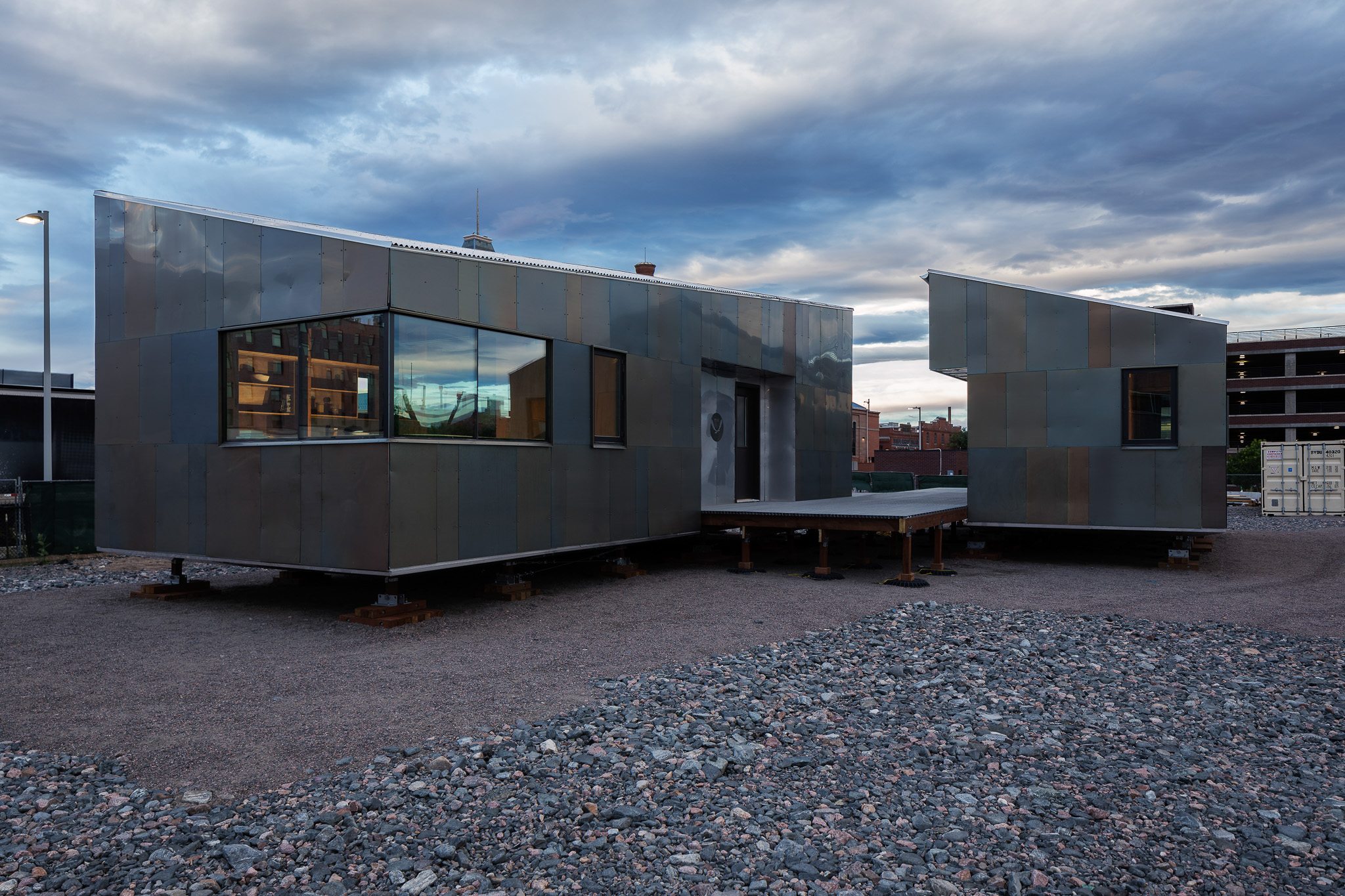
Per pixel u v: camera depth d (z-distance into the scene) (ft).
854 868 10.53
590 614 27.22
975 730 15.81
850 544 48.73
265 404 28.63
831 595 30.94
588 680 19.24
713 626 25.39
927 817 12.00
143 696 17.89
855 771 13.74
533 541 30.58
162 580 35.58
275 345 28.32
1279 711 17.13
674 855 10.85
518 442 30.14
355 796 12.51
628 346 35.70
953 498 52.85
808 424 51.16
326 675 19.69
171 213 31.27
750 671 19.89
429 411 26.50
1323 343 198.80
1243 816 12.16
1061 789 13.06
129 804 12.35
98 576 37.42
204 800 12.47
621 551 36.29
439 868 10.49
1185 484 37.37
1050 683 19.20
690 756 14.26
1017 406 40.34
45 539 43.06
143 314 32.12
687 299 39.58
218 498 29.60
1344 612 27.78
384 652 22.04
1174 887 10.18
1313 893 10.05
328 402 26.76
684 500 39.01
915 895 9.92
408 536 25.57
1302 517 69.97
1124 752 14.70
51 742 15.05
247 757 14.29
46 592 32.83
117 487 32.91
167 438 31.22
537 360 31.22
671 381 38.37
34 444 74.38
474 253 29.37
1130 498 38.34
